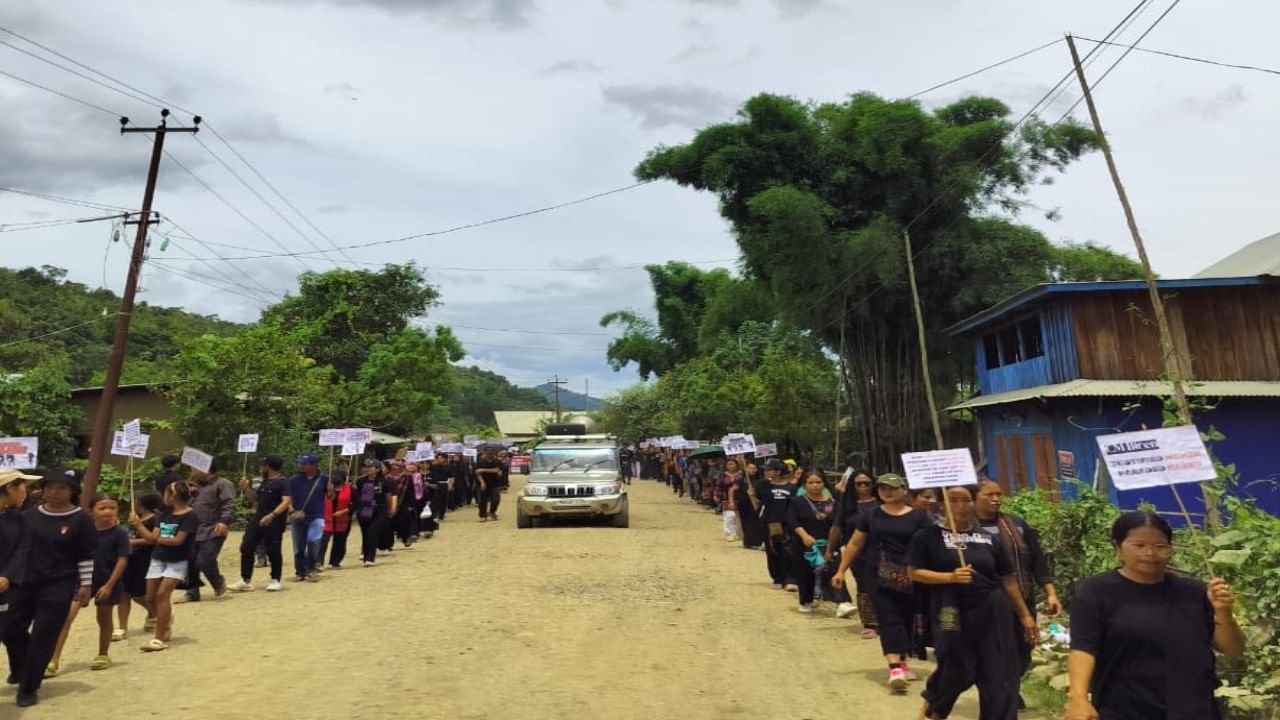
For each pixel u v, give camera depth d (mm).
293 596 11727
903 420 23156
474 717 6203
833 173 21953
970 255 21484
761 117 22609
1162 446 5188
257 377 23094
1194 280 16016
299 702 6578
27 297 55125
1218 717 3578
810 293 22766
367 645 8617
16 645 7023
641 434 62406
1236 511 7023
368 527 15062
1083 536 8617
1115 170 7785
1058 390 15242
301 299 38500
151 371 33562
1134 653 3609
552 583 12828
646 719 6223
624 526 22312
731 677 7488
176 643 8781
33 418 23859
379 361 33438
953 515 5578
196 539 11469
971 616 5488
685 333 60438
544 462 23344
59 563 6812
